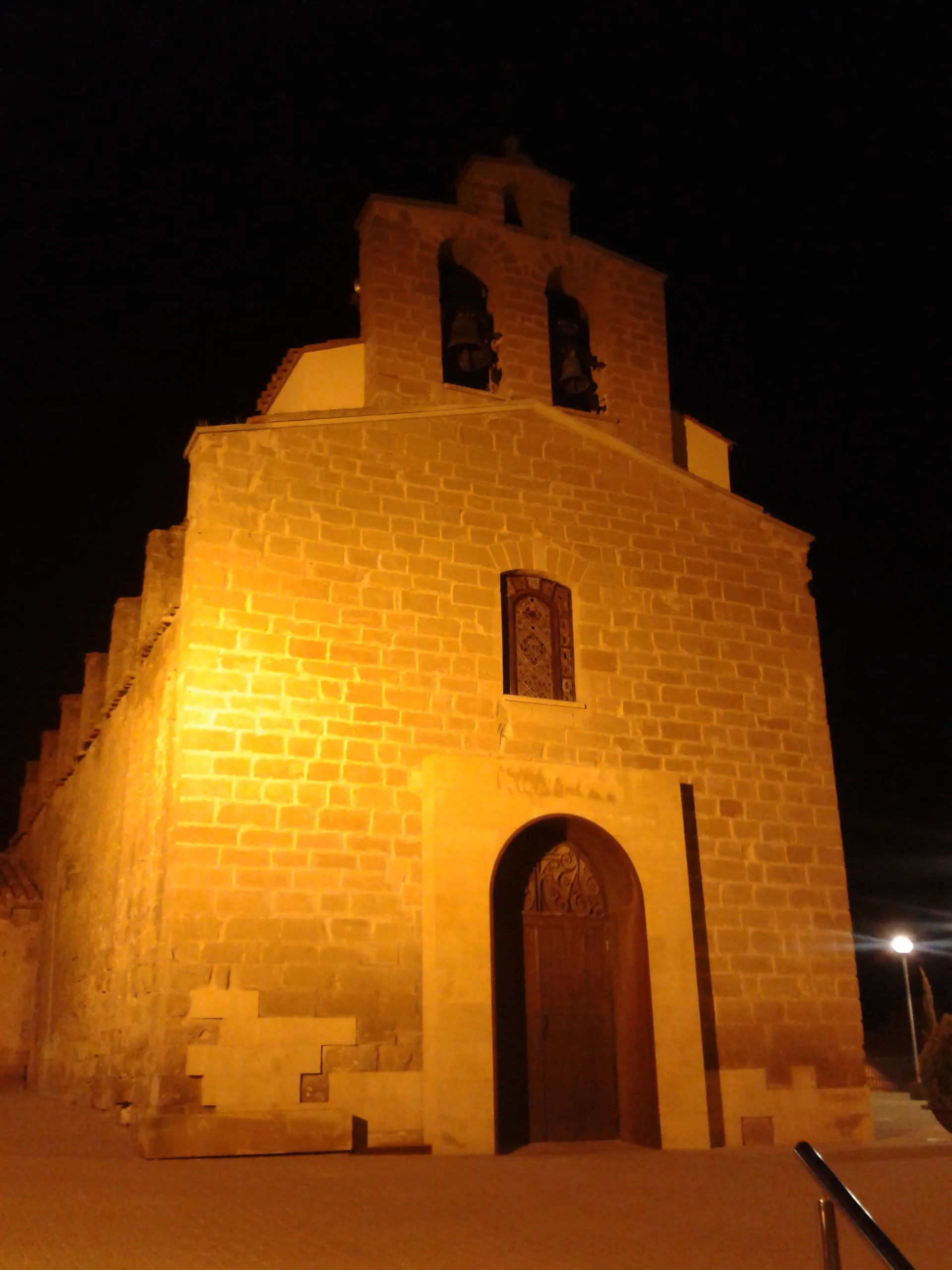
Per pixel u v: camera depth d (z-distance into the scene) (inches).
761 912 531.2
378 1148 422.9
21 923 827.4
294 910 434.0
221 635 452.1
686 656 554.3
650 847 501.0
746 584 583.5
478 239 585.3
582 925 508.4
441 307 581.9
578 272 614.5
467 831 463.8
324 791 452.1
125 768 578.2
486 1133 430.9
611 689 530.0
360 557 486.9
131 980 483.5
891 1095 919.0
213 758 438.3
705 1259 240.8
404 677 481.4
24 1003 812.6
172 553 544.7
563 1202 305.9
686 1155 434.0
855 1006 535.8
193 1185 316.2
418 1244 247.1
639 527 563.2
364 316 559.8
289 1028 421.4
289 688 457.7
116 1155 395.5
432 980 441.7
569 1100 483.5
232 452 474.9
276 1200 294.5
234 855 431.2
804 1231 272.4
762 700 566.9
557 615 535.2
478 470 528.1
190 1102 401.4
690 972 491.5
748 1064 504.7
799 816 556.1
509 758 491.5
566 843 514.3
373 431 506.9
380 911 448.5
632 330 615.5
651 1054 476.4
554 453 551.8
